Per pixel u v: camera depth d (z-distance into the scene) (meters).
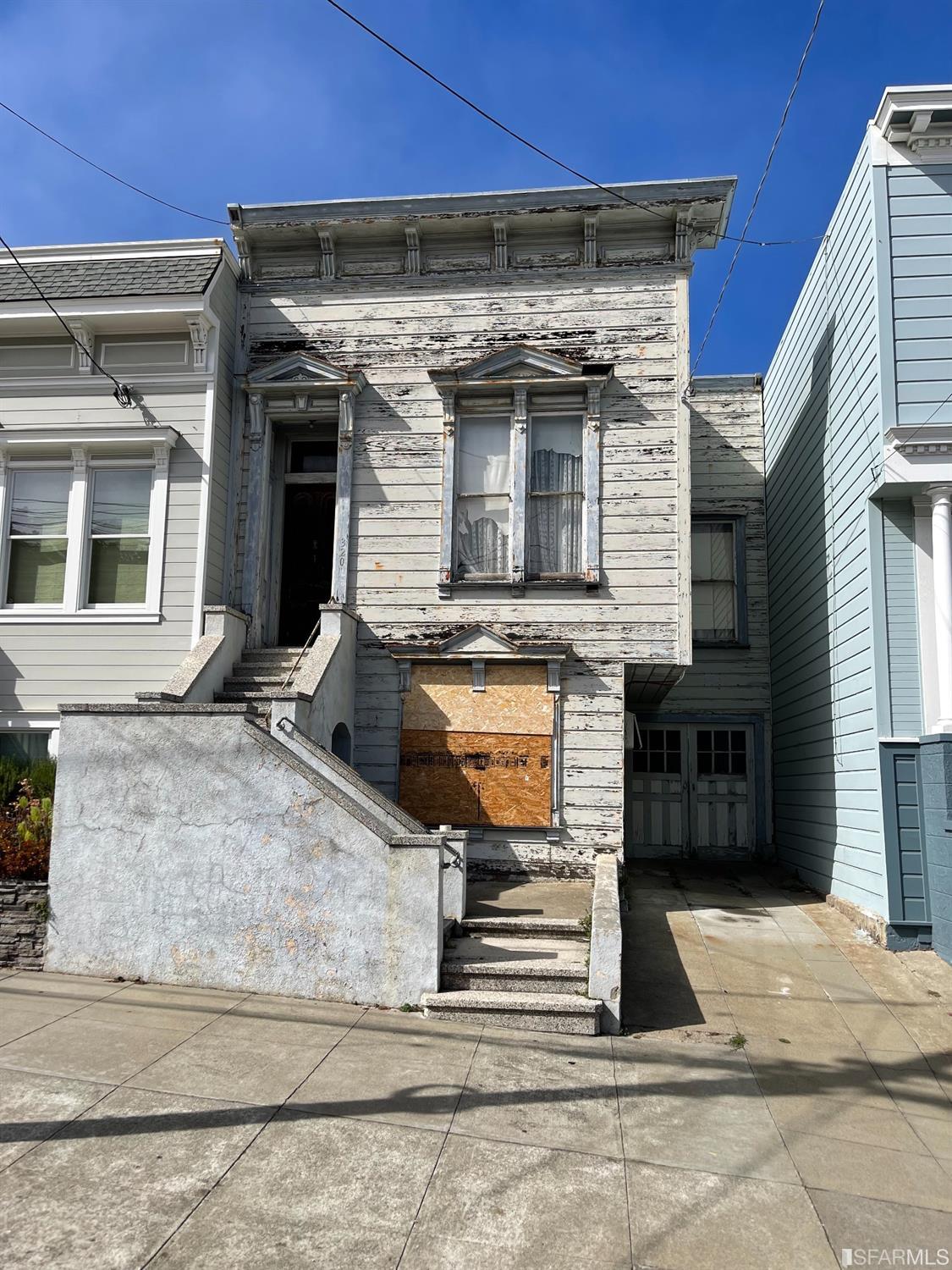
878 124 9.31
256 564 10.93
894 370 8.95
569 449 10.80
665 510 10.38
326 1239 3.68
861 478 9.53
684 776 14.16
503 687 10.32
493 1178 4.21
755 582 14.55
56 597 10.79
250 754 6.88
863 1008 6.95
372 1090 5.05
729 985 7.32
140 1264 3.45
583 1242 3.75
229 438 11.19
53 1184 3.97
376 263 11.35
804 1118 5.10
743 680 14.27
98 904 7.04
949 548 8.74
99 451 10.82
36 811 8.12
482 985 6.52
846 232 10.26
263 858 6.75
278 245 11.47
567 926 7.55
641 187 10.48
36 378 10.91
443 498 10.74
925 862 8.50
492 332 10.98
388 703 10.48
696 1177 4.34
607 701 10.15
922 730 8.75
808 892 11.20
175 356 10.82
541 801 10.04
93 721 7.23
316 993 6.53
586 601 10.36
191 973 6.77
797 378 12.73
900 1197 4.29
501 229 10.88
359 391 11.05
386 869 6.55
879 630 8.95
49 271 11.12
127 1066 5.25
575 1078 5.41
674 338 10.62
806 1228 3.97
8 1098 4.80
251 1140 4.43
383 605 10.69
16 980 6.85
